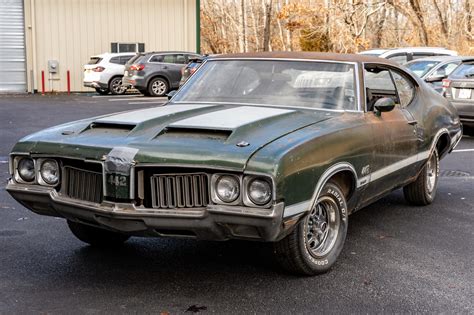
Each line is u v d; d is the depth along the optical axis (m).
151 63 24.67
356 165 5.04
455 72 12.81
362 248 5.69
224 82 5.87
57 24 28.11
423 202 7.20
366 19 32.97
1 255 5.36
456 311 4.31
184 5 29.69
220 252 5.51
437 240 5.97
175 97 5.95
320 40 34.31
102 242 5.55
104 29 28.75
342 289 4.68
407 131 6.07
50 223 6.41
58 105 20.81
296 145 4.38
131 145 4.37
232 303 4.39
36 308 4.27
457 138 7.64
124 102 22.28
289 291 4.62
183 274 4.96
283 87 5.62
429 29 36.19
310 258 4.79
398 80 6.47
